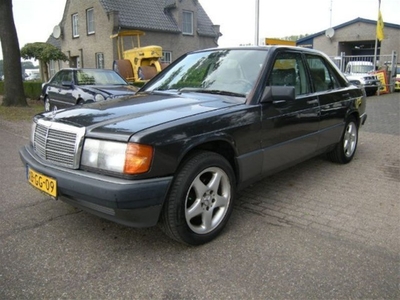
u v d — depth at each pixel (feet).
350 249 9.86
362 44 111.14
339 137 16.84
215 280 8.50
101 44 80.74
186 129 9.36
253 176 11.72
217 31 94.79
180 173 9.35
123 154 8.53
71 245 10.05
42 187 9.90
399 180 15.74
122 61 54.80
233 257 9.48
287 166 13.44
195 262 9.25
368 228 11.11
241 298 7.88
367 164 18.22
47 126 10.18
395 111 39.24
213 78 12.96
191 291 8.10
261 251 9.76
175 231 9.41
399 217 11.91
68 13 90.48
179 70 14.43
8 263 9.11
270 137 11.96
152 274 8.73
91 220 11.59
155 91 13.48
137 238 10.49
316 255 9.56
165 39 84.48
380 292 8.07
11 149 21.13
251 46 13.73
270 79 12.34
